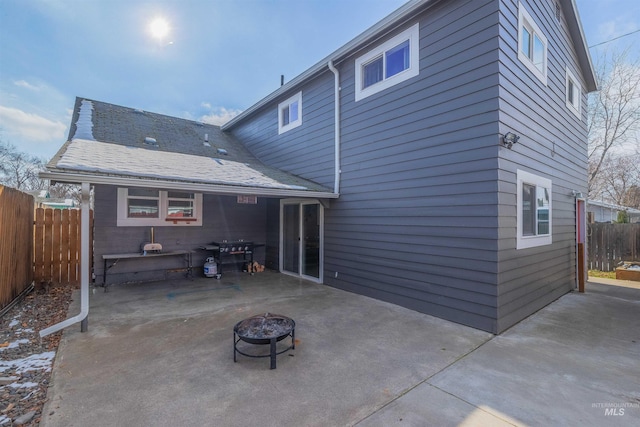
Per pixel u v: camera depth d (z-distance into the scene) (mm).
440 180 4879
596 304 5746
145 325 4477
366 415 2434
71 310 5164
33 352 3553
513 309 4574
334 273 6996
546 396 2693
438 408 2523
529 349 3693
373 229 6047
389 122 5734
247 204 9227
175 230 7965
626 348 3719
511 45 4547
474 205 4434
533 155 5273
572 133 7285
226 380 2959
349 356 3488
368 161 6168
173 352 3580
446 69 4809
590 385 2875
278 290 6684
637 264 8492
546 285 5723
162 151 7617
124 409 2488
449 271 4742
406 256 5402
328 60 6797
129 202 7344
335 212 6996
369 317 4859
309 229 7855
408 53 5477
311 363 3314
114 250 7141
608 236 9109
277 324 3559
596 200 19000
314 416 2420
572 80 7273
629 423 2328
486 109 4309
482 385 2877
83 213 4152
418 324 4547
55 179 3904
